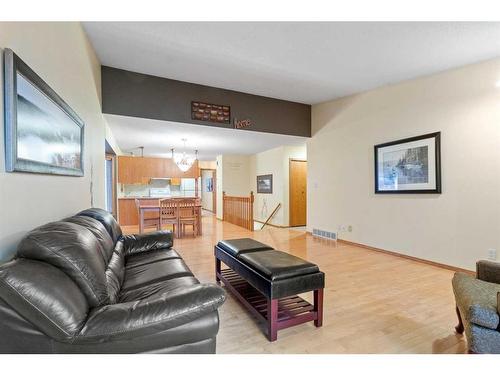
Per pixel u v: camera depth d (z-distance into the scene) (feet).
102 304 3.81
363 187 14.25
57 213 6.07
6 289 2.94
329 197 16.52
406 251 12.06
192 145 21.06
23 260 3.38
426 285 8.71
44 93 5.16
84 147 8.59
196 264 10.96
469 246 9.86
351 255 12.59
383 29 8.19
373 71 11.34
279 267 5.98
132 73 12.35
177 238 16.52
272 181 23.56
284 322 5.80
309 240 16.20
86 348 3.31
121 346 3.45
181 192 29.60
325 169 16.83
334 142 16.14
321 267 10.67
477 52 9.09
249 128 15.37
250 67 11.59
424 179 11.22
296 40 9.12
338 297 7.77
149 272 6.33
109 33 8.92
